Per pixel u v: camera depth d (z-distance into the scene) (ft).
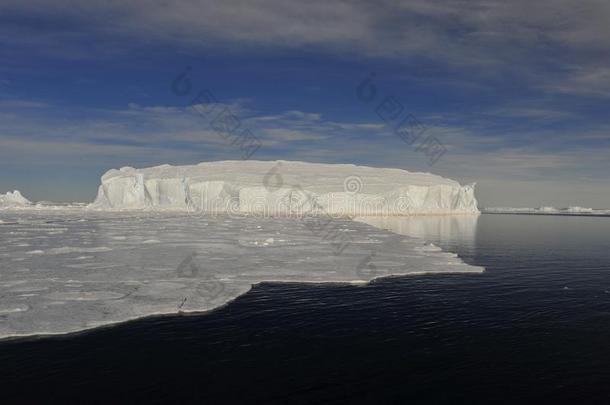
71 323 34.96
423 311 41.91
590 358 31.19
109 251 71.61
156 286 46.75
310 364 29.84
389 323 38.27
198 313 39.42
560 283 54.60
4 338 32.24
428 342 33.99
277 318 39.06
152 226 126.00
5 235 97.55
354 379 27.81
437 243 102.42
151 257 65.62
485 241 107.24
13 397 24.98
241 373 28.35
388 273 58.54
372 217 209.67
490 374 28.66
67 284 46.62
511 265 68.80
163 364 29.32
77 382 26.71
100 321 35.68
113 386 26.37
